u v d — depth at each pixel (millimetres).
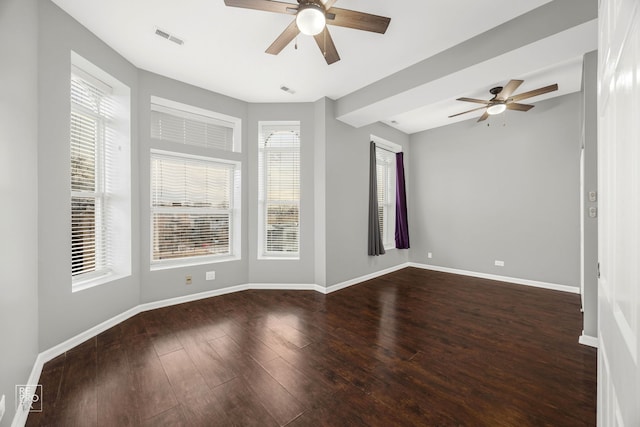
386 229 5691
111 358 2242
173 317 3084
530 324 2922
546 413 1645
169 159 3551
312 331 2762
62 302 2332
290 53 2896
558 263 4160
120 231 3047
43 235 2178
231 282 4004
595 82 2465
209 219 3957
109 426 1545
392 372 2066
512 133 4594
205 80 3461
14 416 1482
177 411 1663
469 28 2504
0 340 1350
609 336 839
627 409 620
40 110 2146
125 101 3006
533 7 2248
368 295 3918
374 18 2020
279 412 1659
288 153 4289
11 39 1596
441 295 3924
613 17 758
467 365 2160
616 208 750
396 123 5289
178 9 2285
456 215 5289
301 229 4188
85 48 2500
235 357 2271
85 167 2711
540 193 4320
